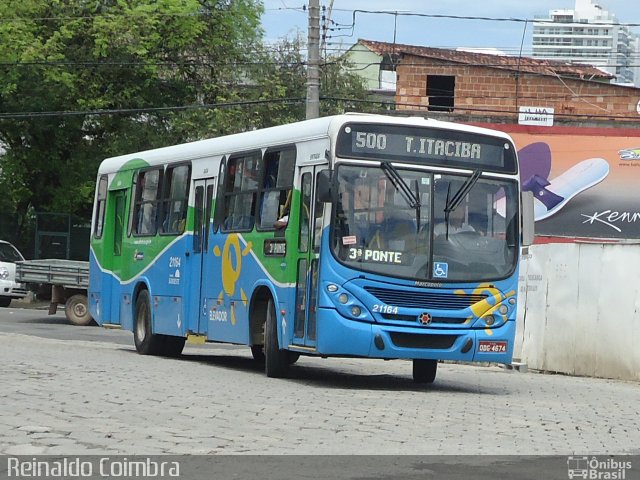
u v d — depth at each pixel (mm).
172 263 19672
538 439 10438
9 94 40531
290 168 15914
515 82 43062
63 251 44625
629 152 37250
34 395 12312
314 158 15234
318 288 14680
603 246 20453
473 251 15117
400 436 10195
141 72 41219
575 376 20703
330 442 9680
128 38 40531
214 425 10438
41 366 15852
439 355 14844
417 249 14836
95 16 40844
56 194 43219
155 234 20547
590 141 37531
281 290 15766
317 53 29766
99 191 23750
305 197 15430
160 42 41844
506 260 15312
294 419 11086
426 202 14992
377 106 47625
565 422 11906
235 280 17312
